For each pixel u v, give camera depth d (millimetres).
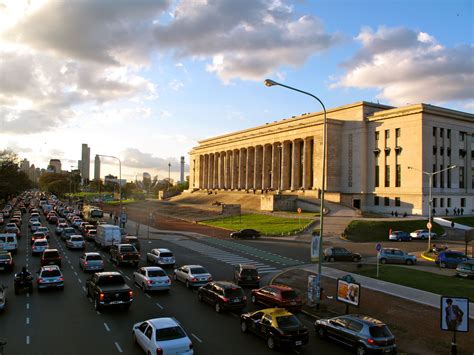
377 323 17656
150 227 77188
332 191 95938
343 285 23141
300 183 108750
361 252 48656
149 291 27719
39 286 27000
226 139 144750
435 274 34375
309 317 23391
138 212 113438
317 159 98812
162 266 37781
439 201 83500
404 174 84375
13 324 20250
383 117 89062
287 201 92375
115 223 78062
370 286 29656
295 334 17453
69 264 38062
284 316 18250
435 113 83250
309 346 18484
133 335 17953
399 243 56500
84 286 29000
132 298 25094
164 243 56125
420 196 80500
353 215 77812
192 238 61750
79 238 47656
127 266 37969
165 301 25500
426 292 27781
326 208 84125
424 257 45344
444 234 64812
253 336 19422
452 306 17094
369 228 63219
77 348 17078
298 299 23844
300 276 34031
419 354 17500
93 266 34094
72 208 114062
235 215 89875
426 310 23578
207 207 106000
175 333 15727
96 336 18625
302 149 109312
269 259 43406
